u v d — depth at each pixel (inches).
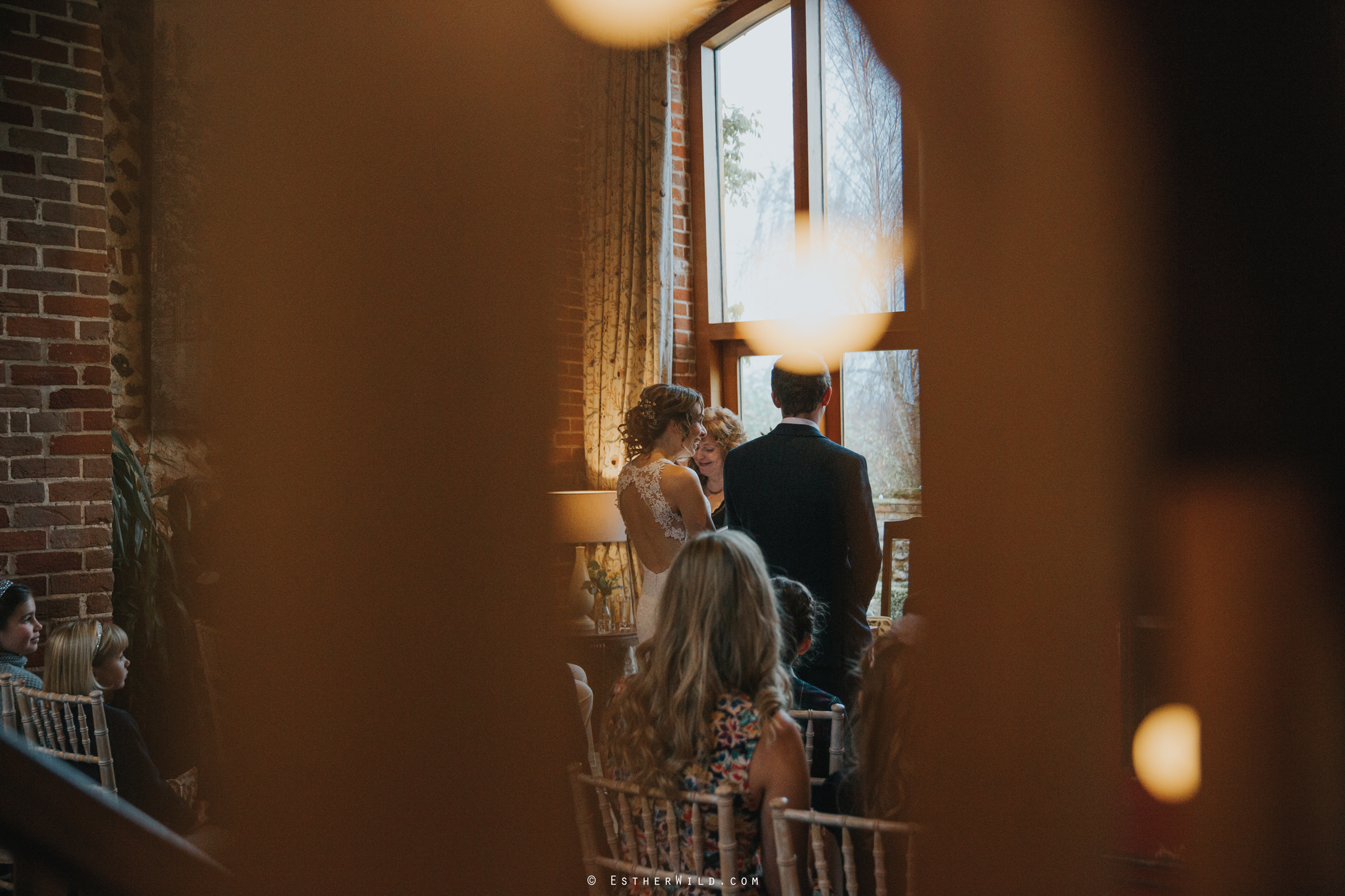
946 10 37.2
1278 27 34.4
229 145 49.4
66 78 121.3
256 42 48.9
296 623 47.9
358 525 47.8
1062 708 35.3
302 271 48.4
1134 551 34.9
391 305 47.8
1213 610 34.0
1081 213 36.1
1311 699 33.0
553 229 49.4
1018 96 36.7
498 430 47.9
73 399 121.6
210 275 49.5
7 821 29.3
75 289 121.9
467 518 47.4
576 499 177.5
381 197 47.9
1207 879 33.1
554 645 48.4
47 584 119.4
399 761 46.9
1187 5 35.1
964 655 36.7
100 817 31.0
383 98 47.6
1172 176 35.4
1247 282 34.9
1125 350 35.6
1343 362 33.7
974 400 37.0
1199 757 33.8
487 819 47.1
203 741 135.3
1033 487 36.2
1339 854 32.3
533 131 48.9
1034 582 36.0
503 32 48.5
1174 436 35.3
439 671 47.4
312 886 46.5
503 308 47.9
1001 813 35.8
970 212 37.3
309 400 48.1
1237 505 34.2
